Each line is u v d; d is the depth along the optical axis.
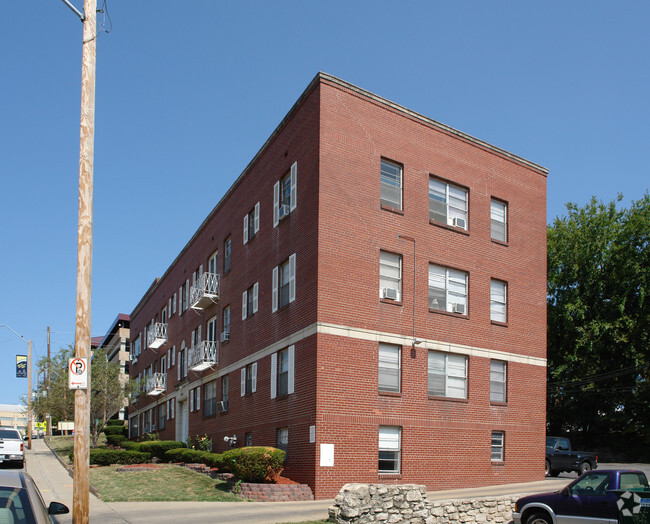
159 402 46.88
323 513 16.75
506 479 25.27
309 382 21.58
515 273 27.55
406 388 23.03
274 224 26.19
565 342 42.22
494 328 26.25
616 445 42.34
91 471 26.00
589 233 42.66
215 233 35.38
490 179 27.45
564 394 41.62
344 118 23.39
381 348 22.88
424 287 24.30
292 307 23.62
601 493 14.01
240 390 28.55
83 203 12.51
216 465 24.44
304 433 21.50
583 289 42.25
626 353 38.72
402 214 24.22
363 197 23.31
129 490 20.70
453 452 23.81
